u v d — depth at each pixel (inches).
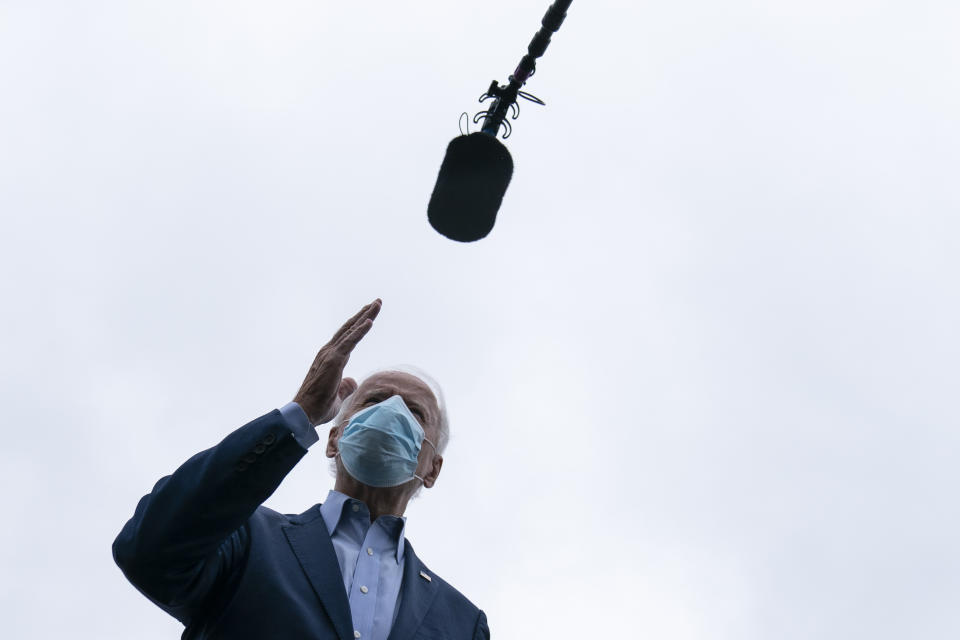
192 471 216.2
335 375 226.1
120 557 215.9
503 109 242.8
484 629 247.9
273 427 217.3
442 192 235.3
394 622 231.0
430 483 269.4
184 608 221.8
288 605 220.8
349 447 253.9
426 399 273.1
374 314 233.3
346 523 245.3
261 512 236.7
